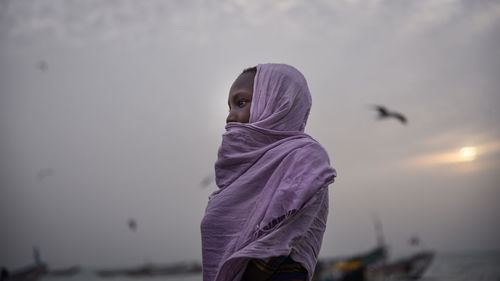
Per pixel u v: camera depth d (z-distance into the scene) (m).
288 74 1.57
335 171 1.40
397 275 48.59
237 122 1.57
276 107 1.53
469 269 76.62
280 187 1.33
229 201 1.40
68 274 98.50
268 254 1.25
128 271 115.25
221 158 1.50
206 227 1.40
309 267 1.35
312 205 1.36
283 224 1.30
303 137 1.49
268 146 1.45
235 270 1.28
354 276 34.75
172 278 115.12
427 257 54.09
